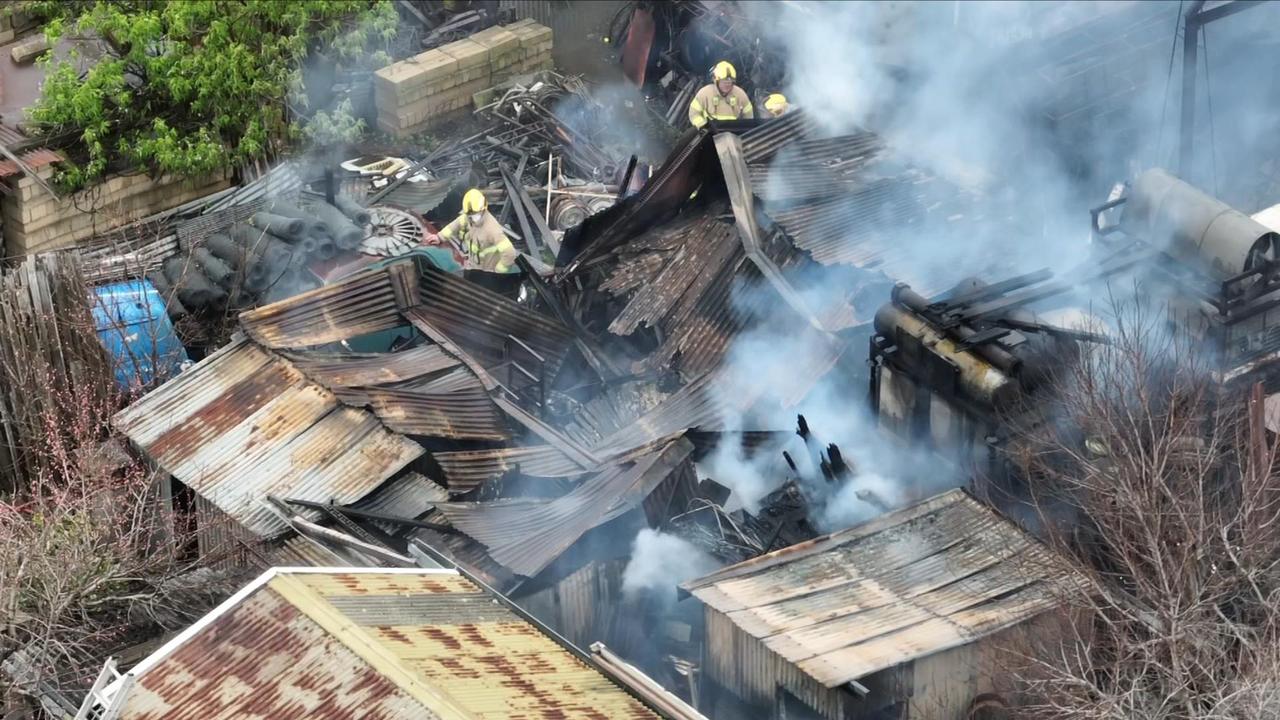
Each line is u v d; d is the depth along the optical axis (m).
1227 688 22.84
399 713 20.77
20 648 26.72
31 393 32.16
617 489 28.33
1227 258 27.97
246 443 30.06
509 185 41.19
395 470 29.39
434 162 42.91
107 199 38.78
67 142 38.53
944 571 25.80
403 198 40.97
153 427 30.61
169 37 39.56
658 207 36.06
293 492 29.11
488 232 37.44
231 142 40.56
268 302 36.97
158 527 28.97
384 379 31.44
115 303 34.56
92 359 33.19
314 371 31.30
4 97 40.06
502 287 36.62
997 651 24.42
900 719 24.39
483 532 27.97
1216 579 24.05
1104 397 25.69
